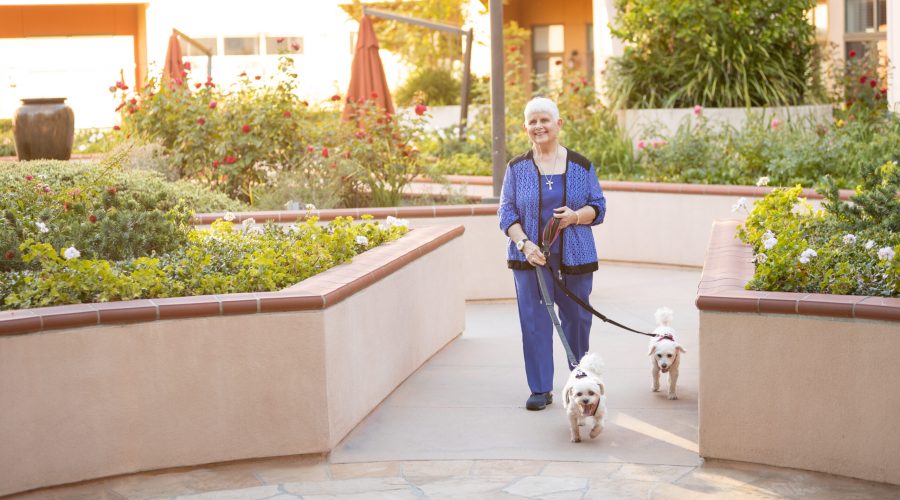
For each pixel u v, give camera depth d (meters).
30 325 5.21
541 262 6.36
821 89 14.91
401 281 7.19
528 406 6.57
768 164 12.54
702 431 5.48
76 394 5.37
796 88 14.99
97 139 18.36
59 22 25.33
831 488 5.12
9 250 6.96
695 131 13.64
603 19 18.12
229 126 12.29
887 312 4.98
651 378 7.25
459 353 8.18
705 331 5.43
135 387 5.48
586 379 5.69
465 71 16.89
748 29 14.81
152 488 5.39
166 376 5.54
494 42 10.70
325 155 11.43
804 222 7.59
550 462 5.62
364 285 6.32
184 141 12.41
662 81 15.13
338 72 26.08
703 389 5.47
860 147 12.13
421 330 7.70
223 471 5.63
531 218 6.51
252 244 7.11
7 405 5.22
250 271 6.16
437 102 21.73
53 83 25.64
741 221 8.84
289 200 11.18
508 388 7.11
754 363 5.35
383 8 24.64
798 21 15.05
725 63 14.70
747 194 11.63
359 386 6.32
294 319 5.67
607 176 13.70
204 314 5.55
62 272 5.90
